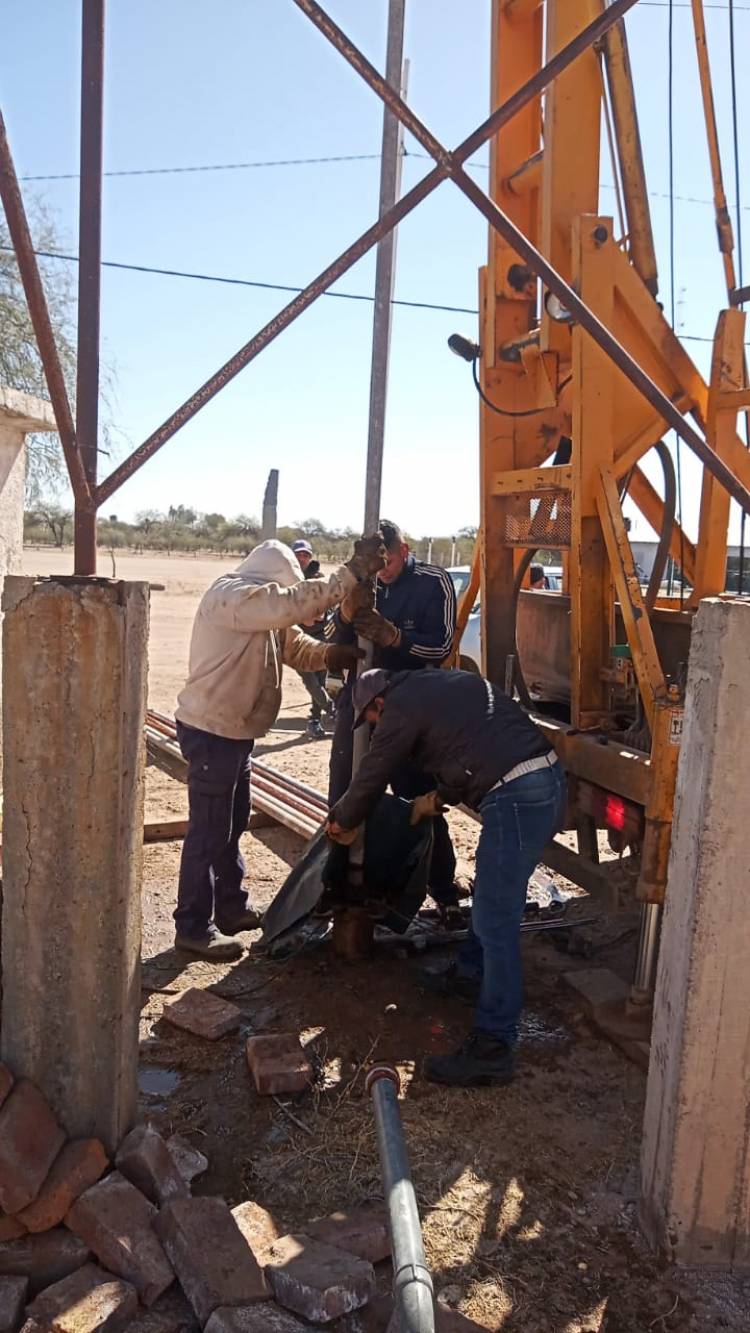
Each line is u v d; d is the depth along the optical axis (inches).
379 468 157.9
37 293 92.0
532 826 136.1
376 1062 142.3
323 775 323.0
